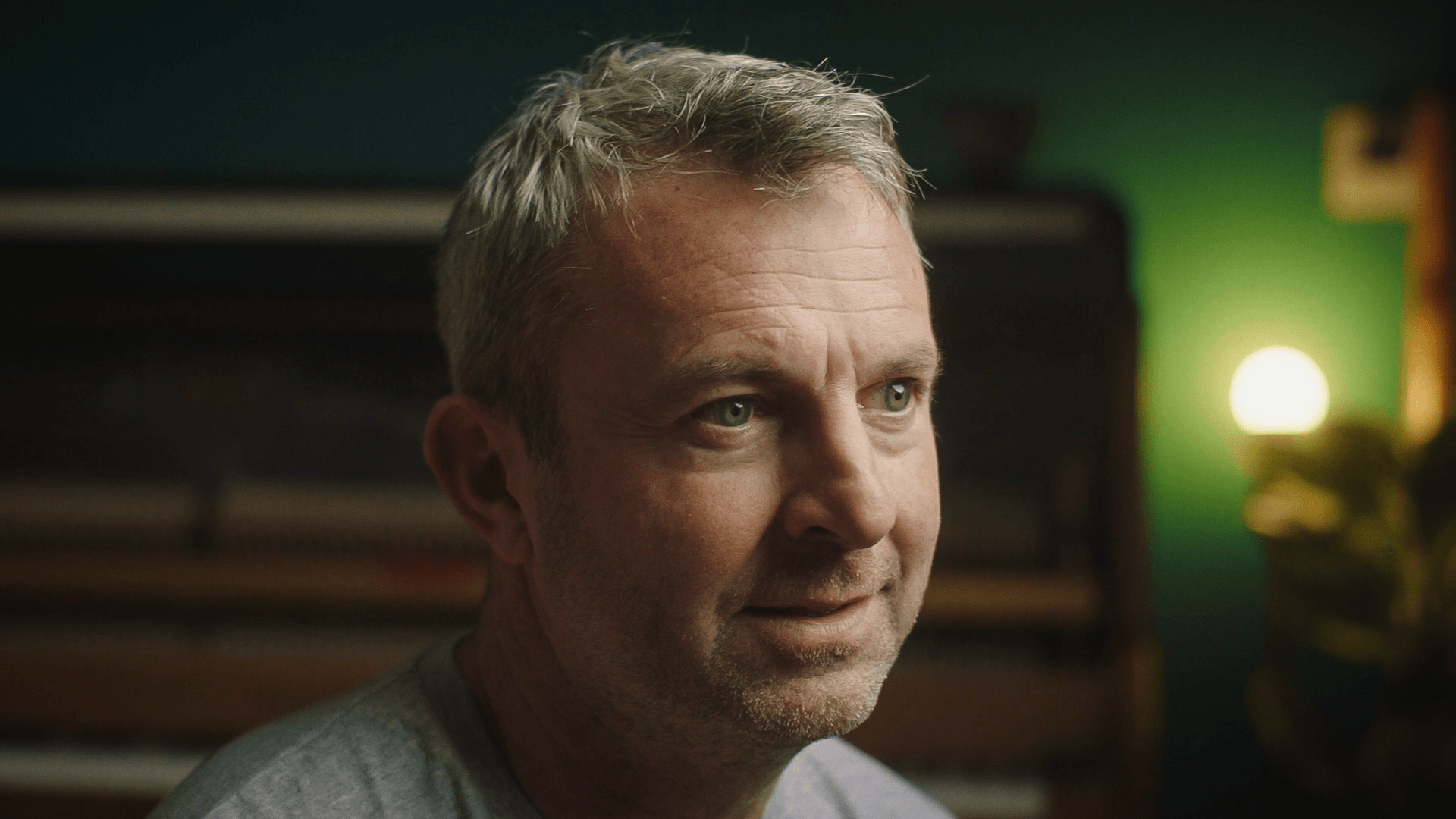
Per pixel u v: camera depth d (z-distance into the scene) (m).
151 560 2.19
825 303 0.62
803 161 0.63
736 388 0.61
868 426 0.66
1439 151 2.76
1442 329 2.75
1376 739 2.53
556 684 0.72
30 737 2.24
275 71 3.02
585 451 0.65
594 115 0.66
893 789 0.94
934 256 2.23
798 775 0.87
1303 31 2.95
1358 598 2.48
